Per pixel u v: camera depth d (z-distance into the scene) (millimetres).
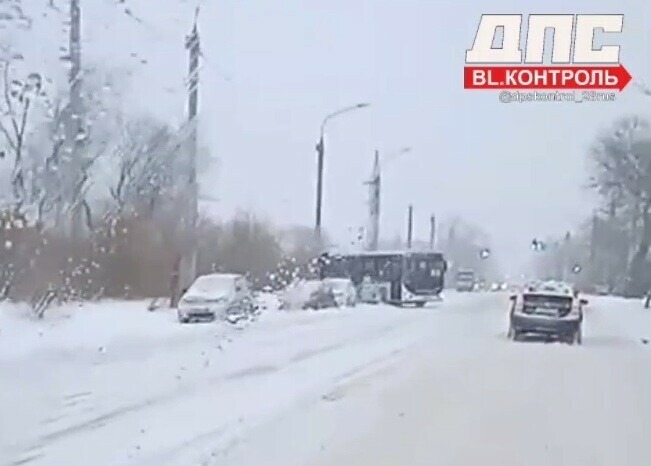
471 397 15695
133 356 16000
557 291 28984
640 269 77125
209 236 38812
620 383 18047
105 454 9828
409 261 52500
